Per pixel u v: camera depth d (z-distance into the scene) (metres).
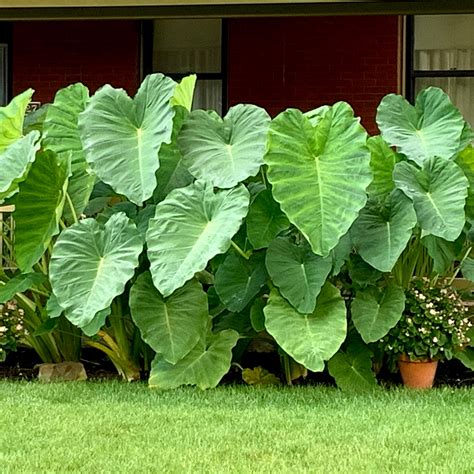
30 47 10.45
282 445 4.59
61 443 4.63
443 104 6.52
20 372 6.86
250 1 8.16
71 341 6.79
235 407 5.47
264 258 6.20
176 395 5.80
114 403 5.56
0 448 4.54
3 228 7.34
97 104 6.24
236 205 5.77
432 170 6.10
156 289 6.02
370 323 6.06
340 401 5.69
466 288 6.96
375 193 6.30
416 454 4.45
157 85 6.24
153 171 5.96
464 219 5.96
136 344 6.46
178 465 4.25
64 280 5.83
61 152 6.55
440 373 6.94
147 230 5.88
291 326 5.90
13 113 6.62
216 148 6.14
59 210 6.14
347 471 4.16
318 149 5.91
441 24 10.00
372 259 6.02
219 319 6.50
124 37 10.36
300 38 10.05
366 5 8.16
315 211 5.77
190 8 8.46
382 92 9.93
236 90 10.19
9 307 6.58
